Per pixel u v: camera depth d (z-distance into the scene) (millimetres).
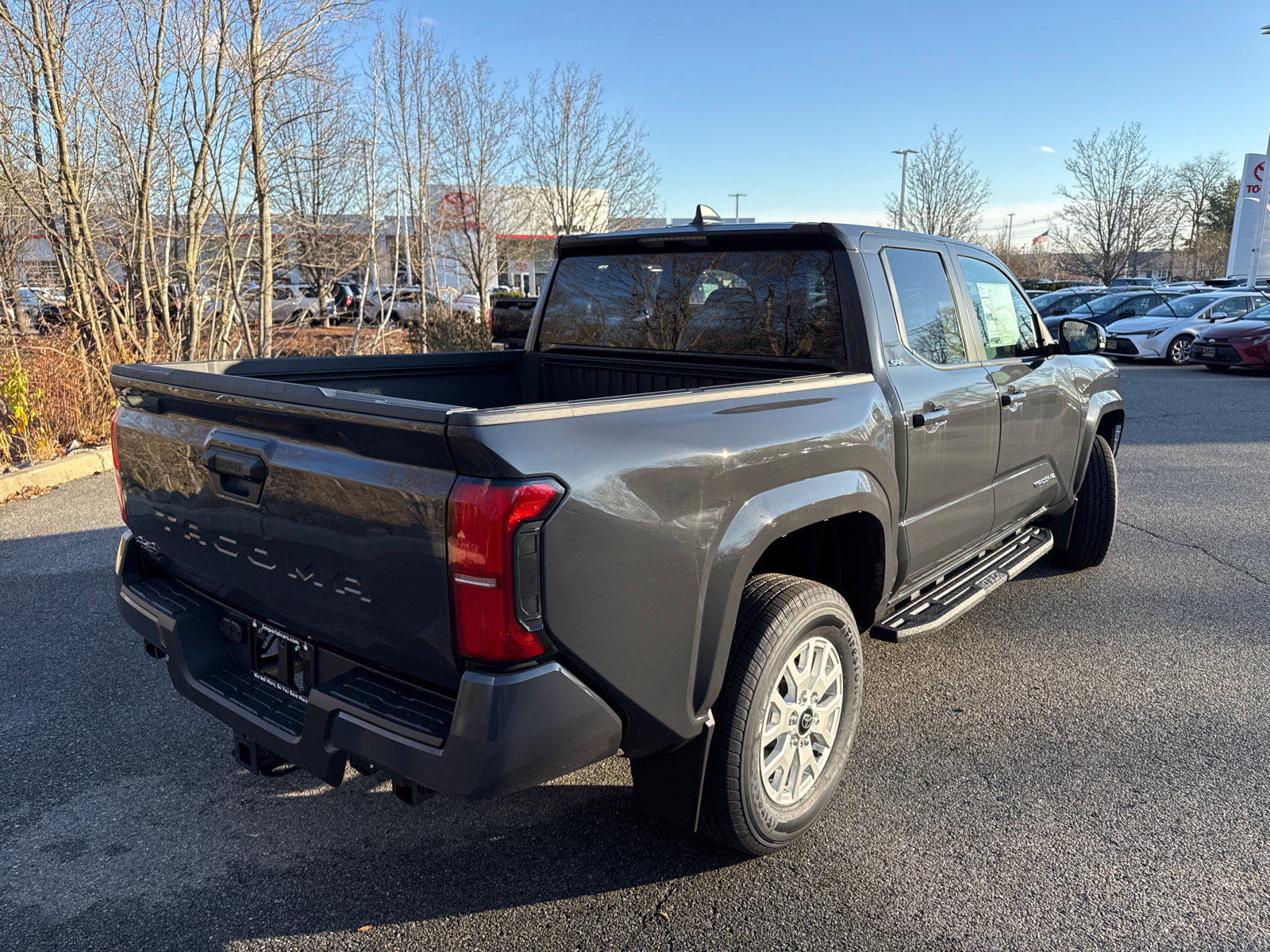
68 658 4176
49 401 8383
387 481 2020
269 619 2574
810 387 2824
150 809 3039
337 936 2445
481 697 1938
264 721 2422
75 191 9312
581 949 2396
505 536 1876
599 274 3994
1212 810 3025
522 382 4402
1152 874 2689
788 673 2682
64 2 9078
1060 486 4824
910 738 3529
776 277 3402
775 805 2701
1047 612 4879
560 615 1981
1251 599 5066
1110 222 48375
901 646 4449
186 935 2443
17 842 2850
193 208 10344
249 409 2299
